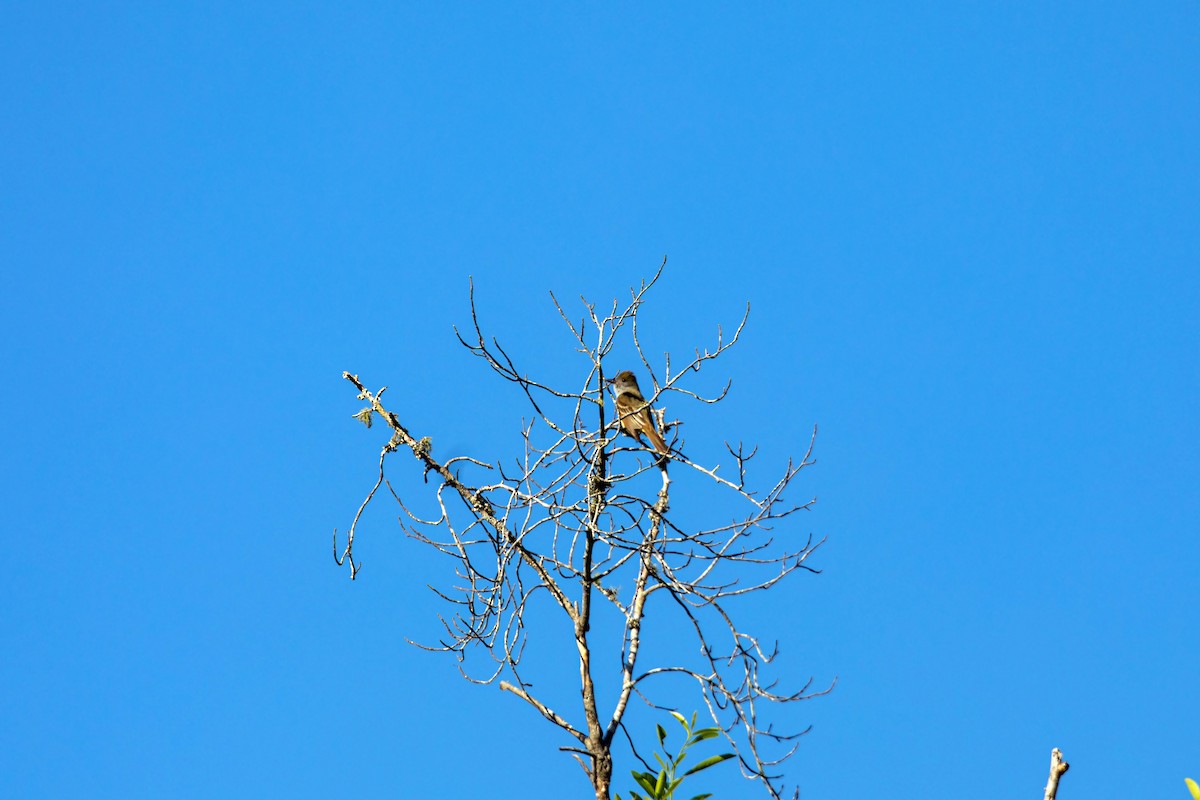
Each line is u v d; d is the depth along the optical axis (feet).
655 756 38.73
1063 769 32.81
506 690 40.50
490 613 40.65
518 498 41.42
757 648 39.22
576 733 39.75
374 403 44.55
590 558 41.14
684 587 40.04
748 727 38.06
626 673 40.40
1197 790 31.30
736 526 40.45
